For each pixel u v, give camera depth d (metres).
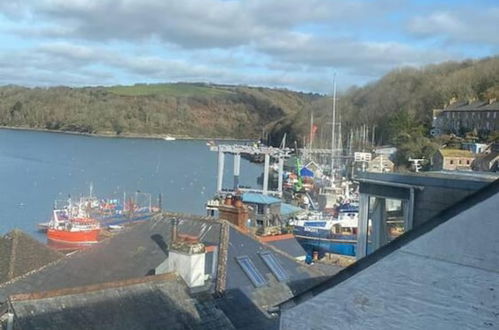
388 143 156.25
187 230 22.31
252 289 19.44
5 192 107.44
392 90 186.75
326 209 78.75
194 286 17.75
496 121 132.38
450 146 126.31
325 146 172.25
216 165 173.75
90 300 15.48
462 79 167.38
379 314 7.36
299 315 8.16
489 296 6.39
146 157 190.38
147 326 15.58
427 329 6.89
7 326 14.31
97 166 156.75
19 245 26.84
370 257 7.50
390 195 12.46
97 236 66.69
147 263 20.16
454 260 6.68
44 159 170.25
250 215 52.81
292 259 22.83
